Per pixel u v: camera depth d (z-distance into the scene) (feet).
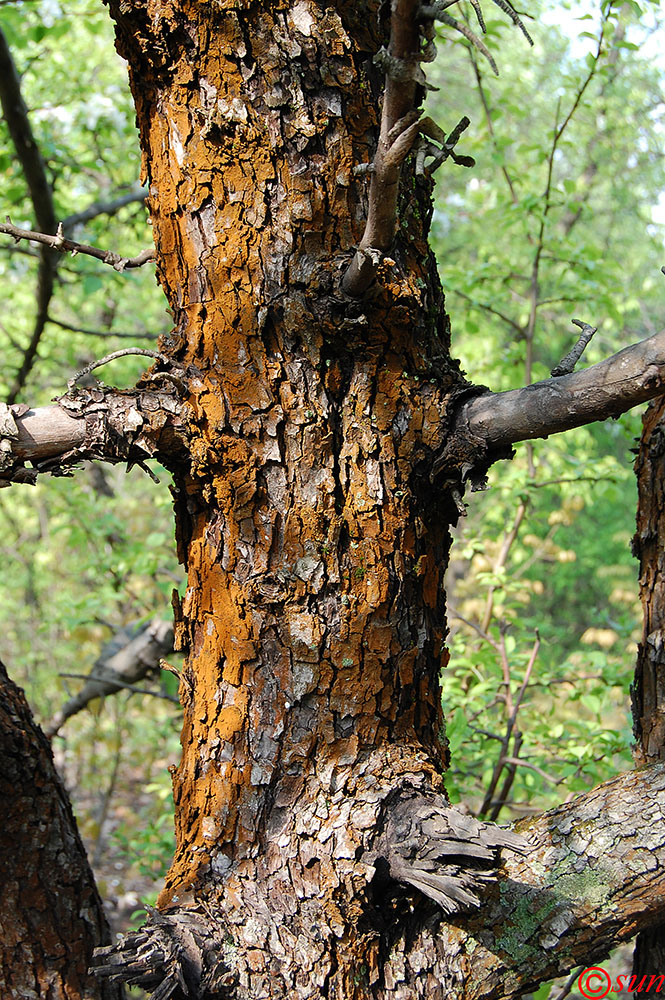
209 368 4.94
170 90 4.95
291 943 4.76
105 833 19.60
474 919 4.99
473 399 5.00
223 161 4.83
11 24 12.72
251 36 4.76
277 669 4.96
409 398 5.00
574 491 13.46
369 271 4.46
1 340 18.66
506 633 11.19
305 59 4.80
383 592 4.96
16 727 5.93
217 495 4.97
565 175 29.89
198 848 5.08
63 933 5.87
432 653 5.32
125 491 21.34
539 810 9.62
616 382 4.42
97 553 14.15
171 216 5.02
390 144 3.89
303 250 4.81
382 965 4.88
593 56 11.03
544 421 4.68
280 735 4.95
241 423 4.90
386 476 4.97
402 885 4.80
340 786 4.88
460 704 9.76
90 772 20.52
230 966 4.70
